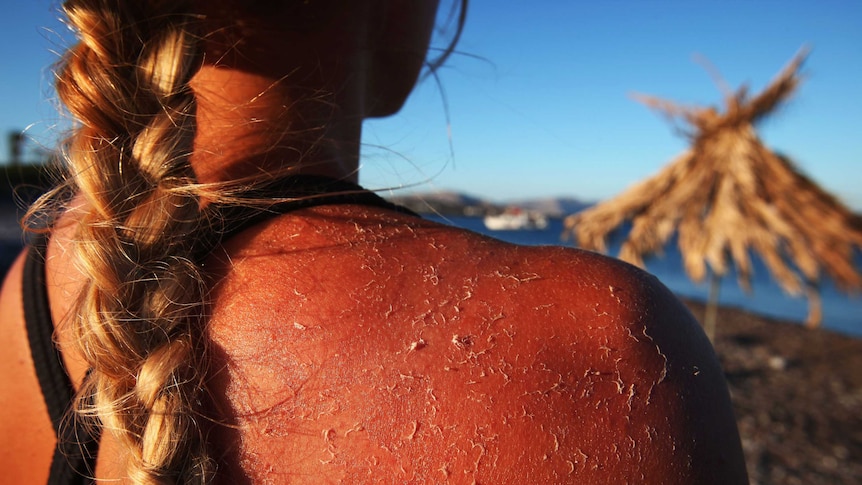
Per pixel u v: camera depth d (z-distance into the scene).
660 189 4.66
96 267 0.28
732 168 4.34
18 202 0.37
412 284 0.31
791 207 4.18
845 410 4.04
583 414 0.28
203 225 0.32
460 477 0.27
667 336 0.31
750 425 3.68
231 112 0.34
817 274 4.12
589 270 0.32
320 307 0.29
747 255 4.25
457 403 0.28
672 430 0.29
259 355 0.29
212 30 0.33
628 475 0.28
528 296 0.30
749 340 6.63
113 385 0.28
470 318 0.30
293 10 0.34
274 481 0.28
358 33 0.37
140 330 0.28
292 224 0.33
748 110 4.31
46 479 0.35
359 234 0.32
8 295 0.40
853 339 6.83
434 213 0.44
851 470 3.06
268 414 0.28
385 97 0.42
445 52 0.48
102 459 0.32
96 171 0.29
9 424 0.36
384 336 0.29
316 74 0.35
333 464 0.27
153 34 0.30
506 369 0.28
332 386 0.28
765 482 2.90
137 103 0.30
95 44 0.29
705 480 0.29
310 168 0.35
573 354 0.29
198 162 0.34
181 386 0.28
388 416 0.28
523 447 0.27
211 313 0.30
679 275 16.09
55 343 0.35
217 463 0.28
